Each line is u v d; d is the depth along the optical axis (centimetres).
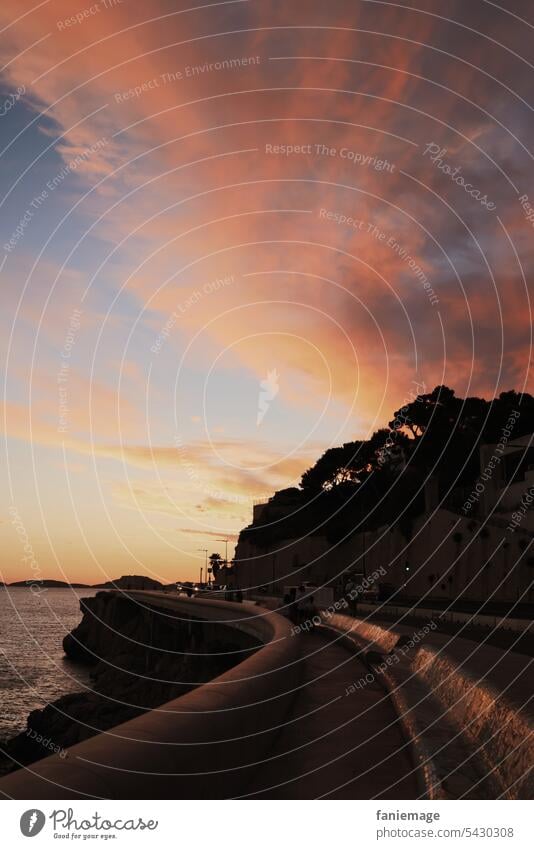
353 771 574
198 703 423
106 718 3694
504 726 443
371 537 7488
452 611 3675
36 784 243
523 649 1570
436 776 442
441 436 6919
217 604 4950
